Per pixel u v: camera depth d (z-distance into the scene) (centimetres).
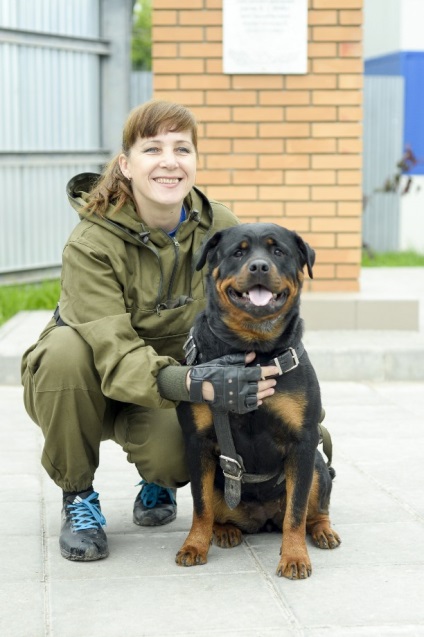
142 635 269
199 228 367
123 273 345
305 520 326
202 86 738
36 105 1091
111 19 1159
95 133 1177
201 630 272
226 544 348
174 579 314
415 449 493
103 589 305
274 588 305
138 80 1313
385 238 1535
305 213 755
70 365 330
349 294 762
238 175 748
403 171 1404
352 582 309
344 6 730
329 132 745
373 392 639
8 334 730
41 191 1109
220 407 308
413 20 1567
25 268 1091
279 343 320
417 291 936
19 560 334
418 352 675
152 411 350
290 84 739
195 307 361
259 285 309
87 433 340
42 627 275
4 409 595
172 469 343
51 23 1093
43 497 415
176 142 345
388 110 1518
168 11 730
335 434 525
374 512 389
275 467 332
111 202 351
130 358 322
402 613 283
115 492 422
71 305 340
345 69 738
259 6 727
